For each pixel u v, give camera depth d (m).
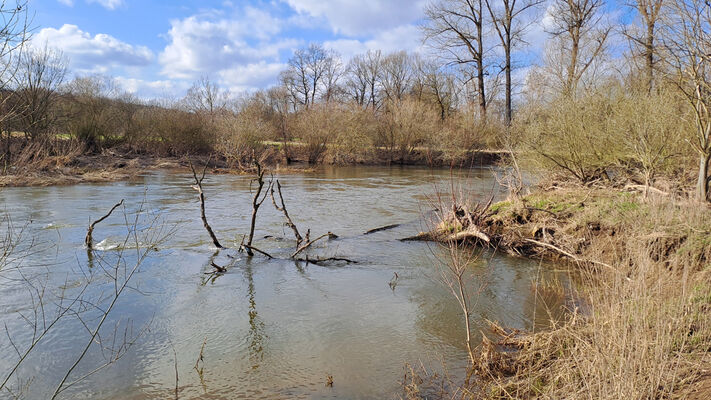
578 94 15.41
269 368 5.59
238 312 7.30
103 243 10.93
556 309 7.37
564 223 11.01
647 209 9.37
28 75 25.75
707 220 7.93
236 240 11.70
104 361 5.73
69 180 23.02
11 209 15.06
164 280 8.66
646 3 12.28
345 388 5.14
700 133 9.66
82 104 33.22
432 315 7.23
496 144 32.66
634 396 3.55
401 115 40.59
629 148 12.41
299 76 71.88
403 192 21.42
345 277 9.06
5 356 5.79
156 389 5.13
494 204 13.40
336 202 18.30
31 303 7.39
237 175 29.48
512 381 4.92
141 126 36.41
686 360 4.14
